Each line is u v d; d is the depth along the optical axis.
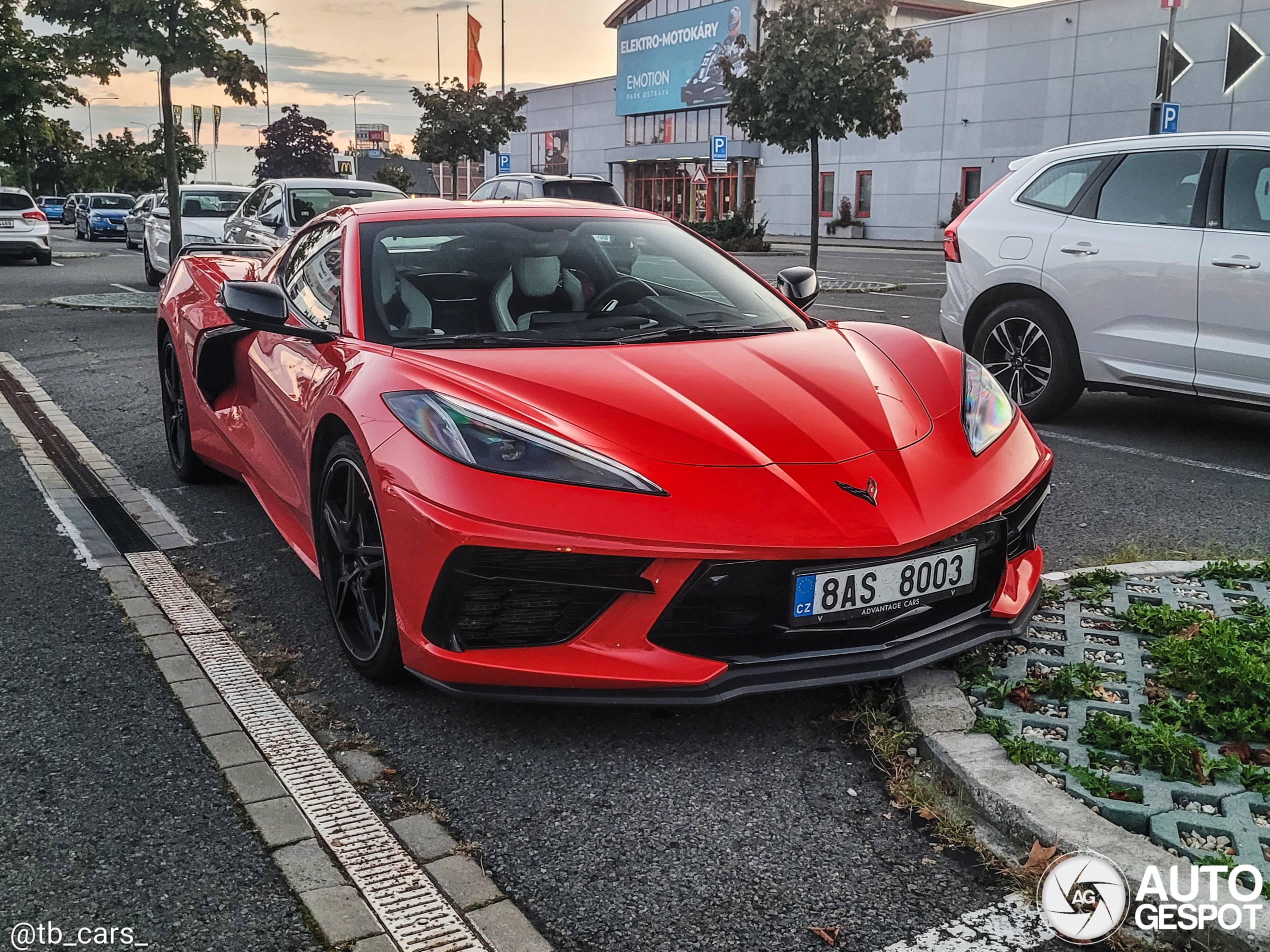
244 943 1.85
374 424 2.66
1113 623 3.08
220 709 2.72
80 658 3.04
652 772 2.42
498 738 2.58
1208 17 27.73
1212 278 5.06
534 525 2.35
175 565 3.83
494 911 1.94
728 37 43.69
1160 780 2.25
